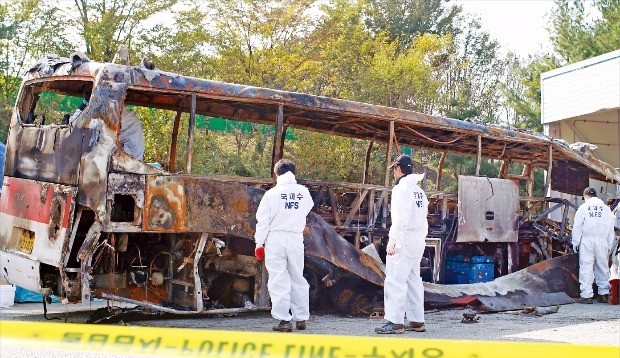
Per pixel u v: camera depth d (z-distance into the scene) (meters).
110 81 7.63
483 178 11.51
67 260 7.44
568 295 11.92
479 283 10.95
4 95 21.62
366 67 29.30
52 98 13.97
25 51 23.56
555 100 24.17
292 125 11.40
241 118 10.86
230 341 3.84
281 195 7.79
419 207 7.88
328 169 22.41
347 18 31.42
